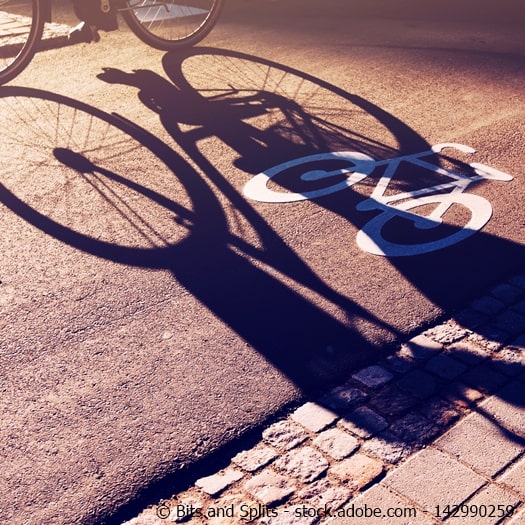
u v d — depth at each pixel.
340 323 4.59
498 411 3.87
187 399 4.03
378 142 6.88
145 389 4.11
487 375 4.14
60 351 4.41
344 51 9.28
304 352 4.36
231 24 10.53
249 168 6.45
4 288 4.96
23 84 8.23
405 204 5.86
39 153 6.68
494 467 3.53
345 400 4.00
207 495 3.49
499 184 6.11
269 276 5.04
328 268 5.11
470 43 9.50
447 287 4.90
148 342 4.46
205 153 6.70
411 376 4.16
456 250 5.28
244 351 4.37
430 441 3.71
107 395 4.07
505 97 7.77
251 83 8.26
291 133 7.07
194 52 9.25
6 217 5.73
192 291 4.91
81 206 5.87
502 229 5.51
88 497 3.49
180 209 5.84
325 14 11.06
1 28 9.86
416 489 3.43
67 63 8.88
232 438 3.78
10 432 3.85
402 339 4.46
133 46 9.48
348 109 7.58
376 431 3.79
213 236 5.49
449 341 4.42
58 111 7.54
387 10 11.20
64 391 4.11
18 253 5.32
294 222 5.65
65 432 3.85
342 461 3.62
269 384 4.12
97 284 4.99
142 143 6.88
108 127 7.19
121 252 5.32
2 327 4.60
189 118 7.38
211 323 4.61
